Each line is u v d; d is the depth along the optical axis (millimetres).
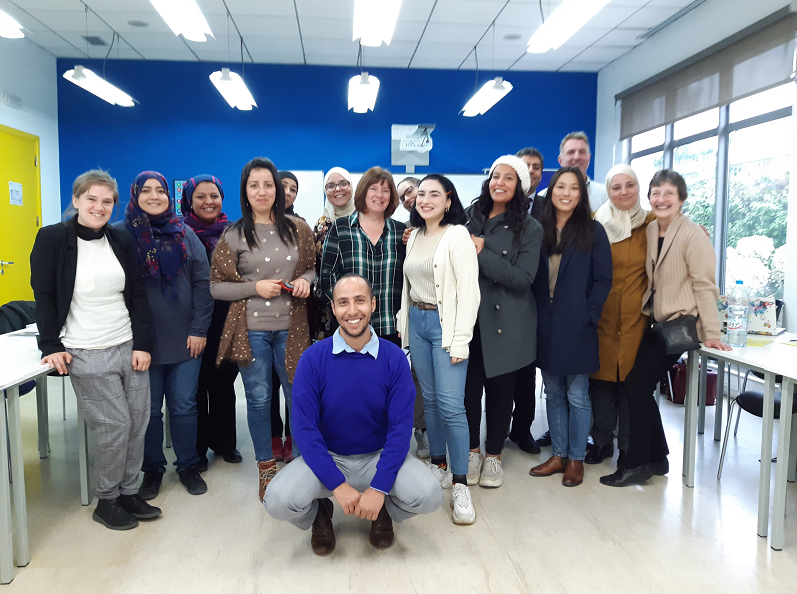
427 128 6066
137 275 2170
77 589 1761
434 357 2289
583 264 2430
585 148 3330
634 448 2531
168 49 5699
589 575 1839
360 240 2375
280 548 2006
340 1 4555
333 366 1881
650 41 5457
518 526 2164
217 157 6199
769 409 2057
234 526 2166
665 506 2344
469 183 6406
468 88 6434
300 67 6215
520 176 2352
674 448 3047
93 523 2195
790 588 1770
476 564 1899
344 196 3016
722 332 2672
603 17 4961
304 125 6277
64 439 3217
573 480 2537
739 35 4227
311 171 6250
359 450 1956
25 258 5461
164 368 2449
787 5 3783
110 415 2082
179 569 1872
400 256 2428
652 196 2488
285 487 1812
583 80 6535
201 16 3289
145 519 2209
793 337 2691
